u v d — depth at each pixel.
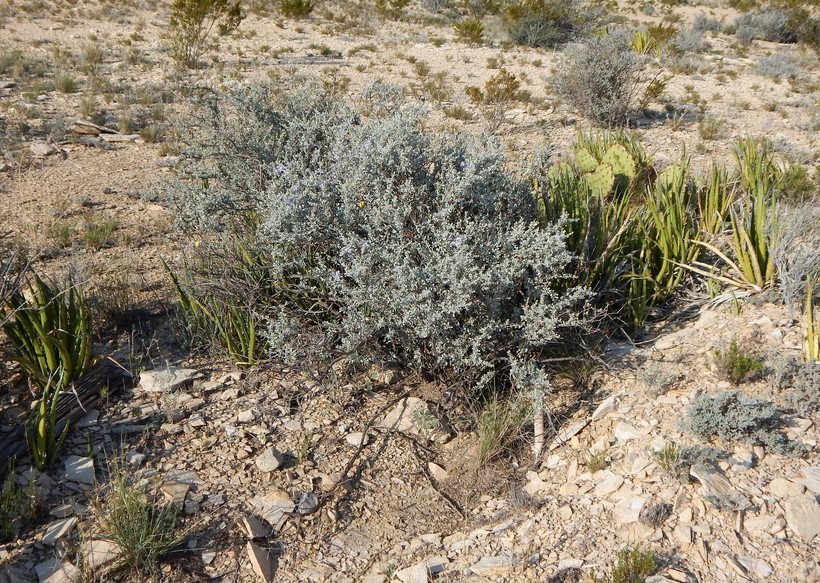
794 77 17.67
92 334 4.94
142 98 12.48
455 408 4.62
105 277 6.02
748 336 4.76
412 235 4.75
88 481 3.84
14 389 4.45
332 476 4.11
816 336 4.35
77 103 12.05
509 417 4.33
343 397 4.71
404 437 4.41
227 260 5.27
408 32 22.27
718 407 3.85
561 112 13.10
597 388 4.64
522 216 5.13
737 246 5.57
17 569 3.28
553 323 4.39
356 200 4.85
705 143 11.48
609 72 12.28
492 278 4.38
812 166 10.34
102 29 19.41
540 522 3.61
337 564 3.57
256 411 4.54
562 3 24.27
